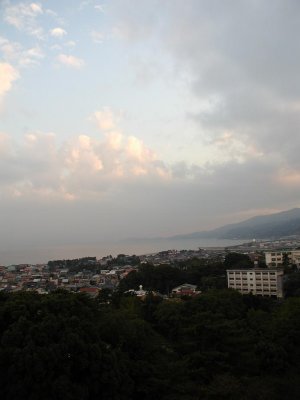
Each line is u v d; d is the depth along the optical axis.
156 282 173.75
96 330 56.91
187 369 57.81
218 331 64.12
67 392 45.97
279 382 61.53
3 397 46.38
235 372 61.69
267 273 161.62
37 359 45.94
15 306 55.72
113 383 49.66
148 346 63.53
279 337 72.38
